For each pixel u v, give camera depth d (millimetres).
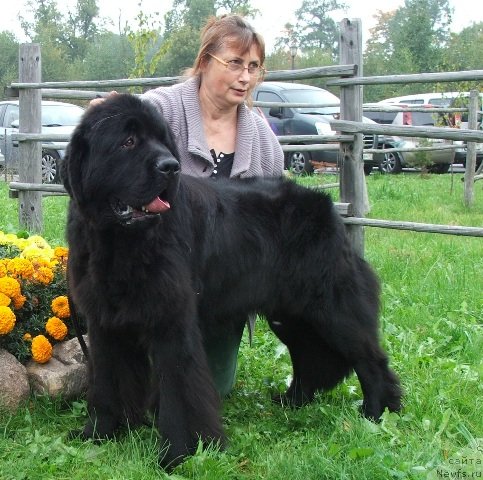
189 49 29531
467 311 5812
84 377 4066
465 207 11820
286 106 11992
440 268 7016
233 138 4262
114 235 3213
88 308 3406
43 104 15797
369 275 4105
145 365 3609
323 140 6633
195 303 3416
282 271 3830
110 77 46656
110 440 3533
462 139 5688
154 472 3244
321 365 4215
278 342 5242
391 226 5996
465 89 15117
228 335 4070
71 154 3229
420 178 16891
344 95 6184
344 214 6184
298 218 3838
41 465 3283
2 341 4078
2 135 17281
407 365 4648
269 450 3502
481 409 3982
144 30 11812
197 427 3320
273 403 4289
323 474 3137
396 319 5652
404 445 3539
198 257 3486
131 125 3182
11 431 3676
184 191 3449
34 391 3980
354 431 3578
